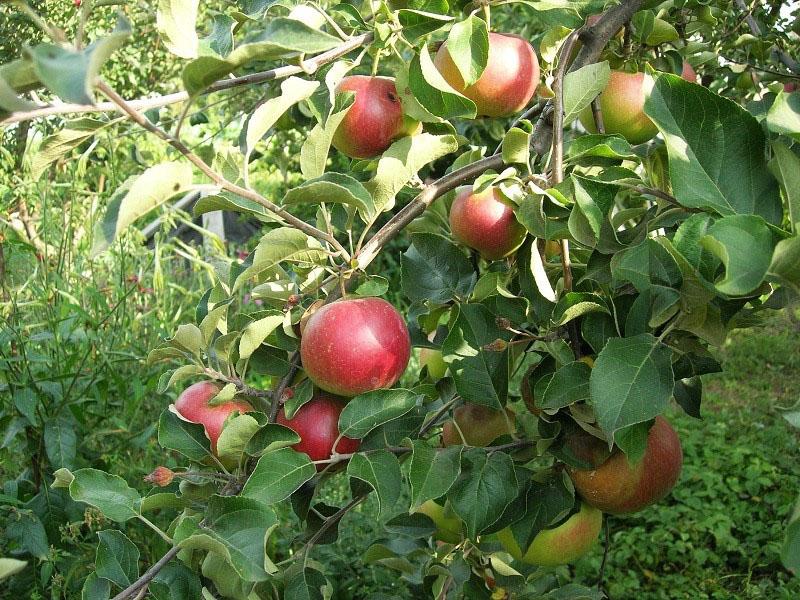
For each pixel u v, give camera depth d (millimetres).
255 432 1364
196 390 1507
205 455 1446
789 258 942
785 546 936
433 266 1770
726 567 4039
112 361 2918
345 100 1434
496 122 3596
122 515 1335
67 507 2611
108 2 1345
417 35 1430
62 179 4035
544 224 1474
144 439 2857
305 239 1317
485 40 1412
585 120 1982
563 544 1644
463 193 1706
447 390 1756
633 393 1200
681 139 1228
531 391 1606
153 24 4375
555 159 1468
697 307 1276
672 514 4238
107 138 3570
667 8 2025
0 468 3004
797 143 1367
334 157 6859
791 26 2588
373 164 1755
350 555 3160
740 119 1216
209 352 1618
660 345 1254
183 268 4988
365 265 1424
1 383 2732
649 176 1552
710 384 6094
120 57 4559
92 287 3158
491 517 1405
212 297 1542
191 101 1076
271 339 1536
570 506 1492
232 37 1373
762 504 4410
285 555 2941
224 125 3043
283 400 1458
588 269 1430
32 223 3752
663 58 1911
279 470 1340
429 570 1916
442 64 1538
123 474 2969
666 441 1526
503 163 1614
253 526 1209
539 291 1572
